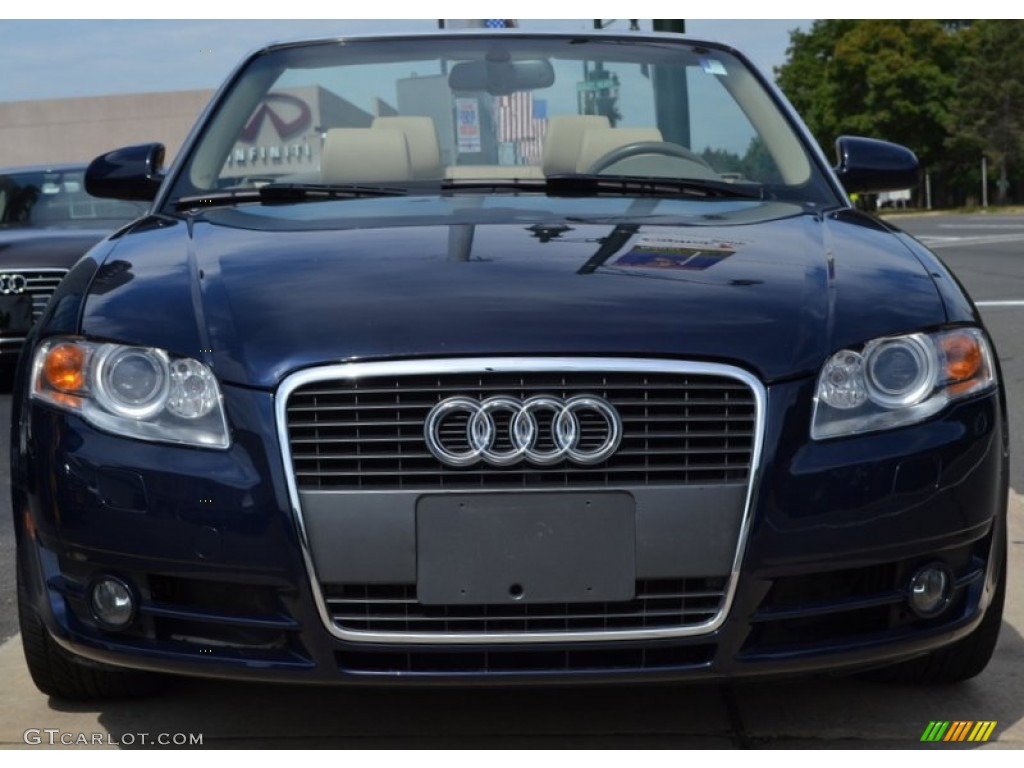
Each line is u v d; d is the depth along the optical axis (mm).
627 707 2955
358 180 3717
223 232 3125
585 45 4070
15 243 7969
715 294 2623
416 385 2439
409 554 2438
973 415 2627
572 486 2436
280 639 2516
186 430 2502
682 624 2482
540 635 2461
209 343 2537
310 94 3906
